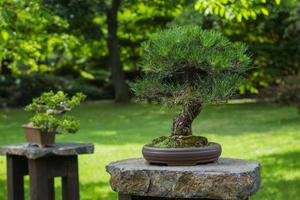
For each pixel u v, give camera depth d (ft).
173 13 65.82
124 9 74.90
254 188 11.24
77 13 59.62
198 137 12.00
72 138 41.63
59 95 15.01
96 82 92.17
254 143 35.60
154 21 75.25
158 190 11.32
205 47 11.59
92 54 78.13
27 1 25.81
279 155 30.73
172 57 11.50
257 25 59.93
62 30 55.72
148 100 12.34
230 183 10.89
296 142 35.09
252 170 11.19
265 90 46.50
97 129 47.37
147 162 12.19
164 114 58.29
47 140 14.56
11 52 29.73
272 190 22.31
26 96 76.79
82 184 24.90
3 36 23.82
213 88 11.57
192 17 56.90
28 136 14.92
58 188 23.90
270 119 49.47
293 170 26.22
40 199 14.29
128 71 87.04
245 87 49.16
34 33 37.17
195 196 11.08
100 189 23.72
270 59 62.54
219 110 59.62
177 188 11.17
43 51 40.40
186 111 12.00
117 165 12.01
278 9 51.16
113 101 79.05
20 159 15.47
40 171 14.29
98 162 30.89
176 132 12.09
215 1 21.81
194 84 11.95
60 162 14.73
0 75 77.92
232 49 11.93
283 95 44.91
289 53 62.13
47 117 14.35
